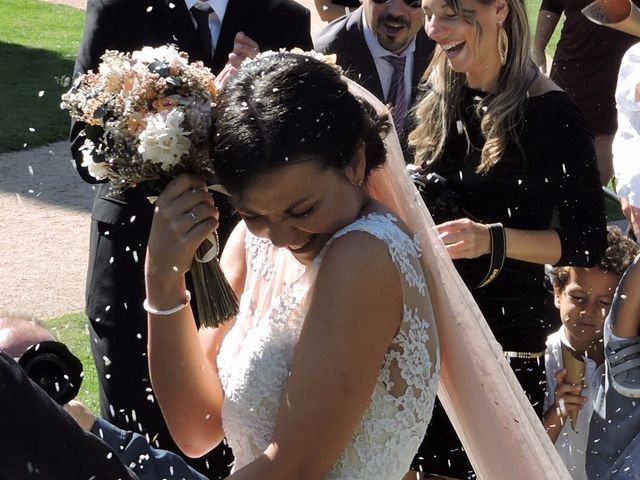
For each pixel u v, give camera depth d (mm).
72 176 7660
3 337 2379
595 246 3146
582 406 3496
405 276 1869
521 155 3109
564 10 6730
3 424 1762
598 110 6652
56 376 2193
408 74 4266
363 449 1926
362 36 4273
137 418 3592
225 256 2273
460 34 3061
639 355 3389
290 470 1827
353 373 1821
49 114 9148
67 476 1815
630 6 3697
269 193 1782
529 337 3262
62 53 11500
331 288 1831
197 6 3568
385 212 1938
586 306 3486
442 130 3229
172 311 2041
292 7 3725
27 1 14117
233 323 2238
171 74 2018
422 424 1969
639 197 3598
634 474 3357
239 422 2025
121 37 3512
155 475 2584
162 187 2061
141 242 3516
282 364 1966
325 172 1805
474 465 2221
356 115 1845
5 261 6160
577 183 3119
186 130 1963
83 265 6152
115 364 3582
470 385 2127
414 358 1897
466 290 2125
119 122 2010
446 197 3164
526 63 3117
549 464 2199
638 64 3721
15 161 7953
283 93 1784
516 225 3168
